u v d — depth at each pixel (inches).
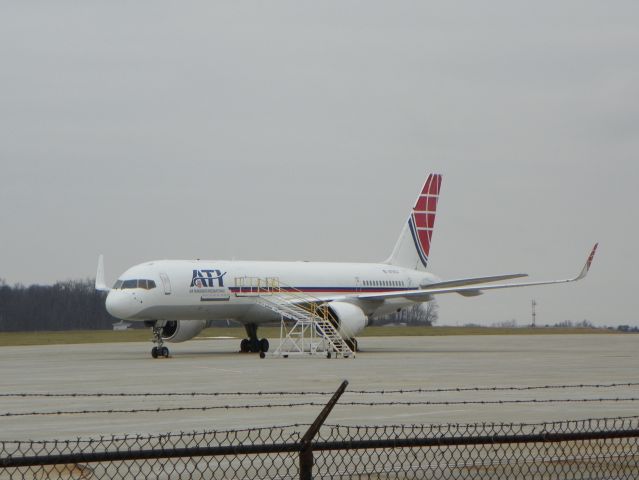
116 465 1665.8
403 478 1540.4
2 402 2650.1
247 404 2551.7
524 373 3759.8
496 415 2299.5
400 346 6865.2
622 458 1724.9
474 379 3417.8
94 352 5880.9
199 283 5147.6
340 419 2220.7
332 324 5315.0
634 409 2427.4
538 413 2335.1
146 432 2025.1
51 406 2544.3
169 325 5482.3
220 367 4156.0
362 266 6215.6
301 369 3996.1
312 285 5767.7
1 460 1091.3
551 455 1749.5
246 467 1649.9
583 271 5703.7
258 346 5698.8
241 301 5339.6
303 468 1188.5
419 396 2765.7
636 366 4291.3
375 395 2797.7
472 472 1585.9
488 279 5930.1
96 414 2345.0
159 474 1589.6
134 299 4936.0
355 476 1561.3
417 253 6727.4
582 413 2337.6
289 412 2364.7
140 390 2994.6
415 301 6245.1
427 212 6791.3
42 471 1574.8
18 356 5344.5
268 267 5605.3
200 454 1157.1
